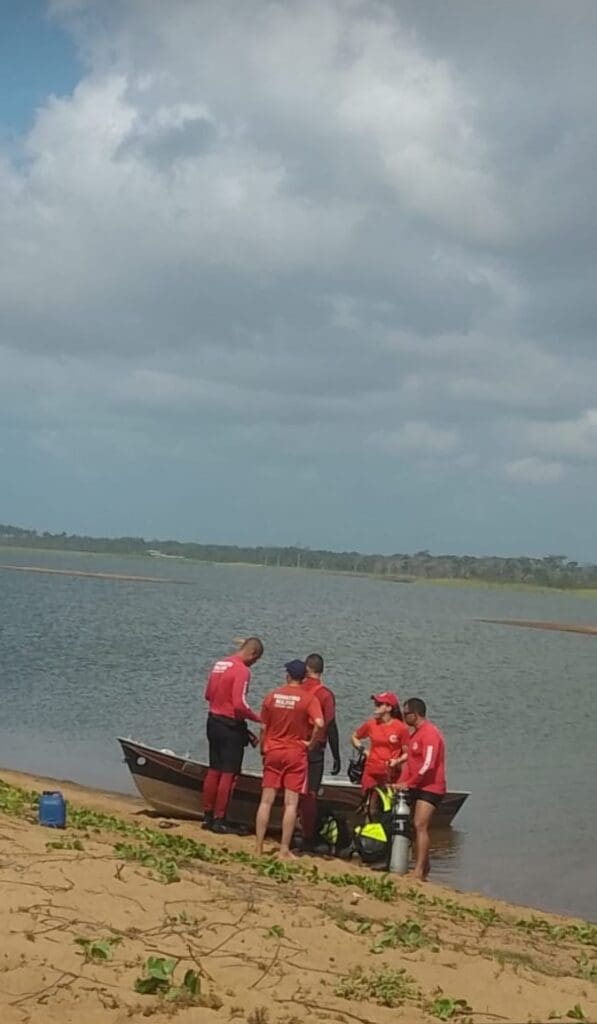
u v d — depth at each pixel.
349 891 10.31
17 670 36.09
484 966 7.82
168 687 32.91
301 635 62.34
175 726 25.55
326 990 6.68
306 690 12.50
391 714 13.59
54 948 6.66
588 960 9.12
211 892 8.66
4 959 6.38
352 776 13.99
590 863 14.73
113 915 7.53
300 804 12.91
